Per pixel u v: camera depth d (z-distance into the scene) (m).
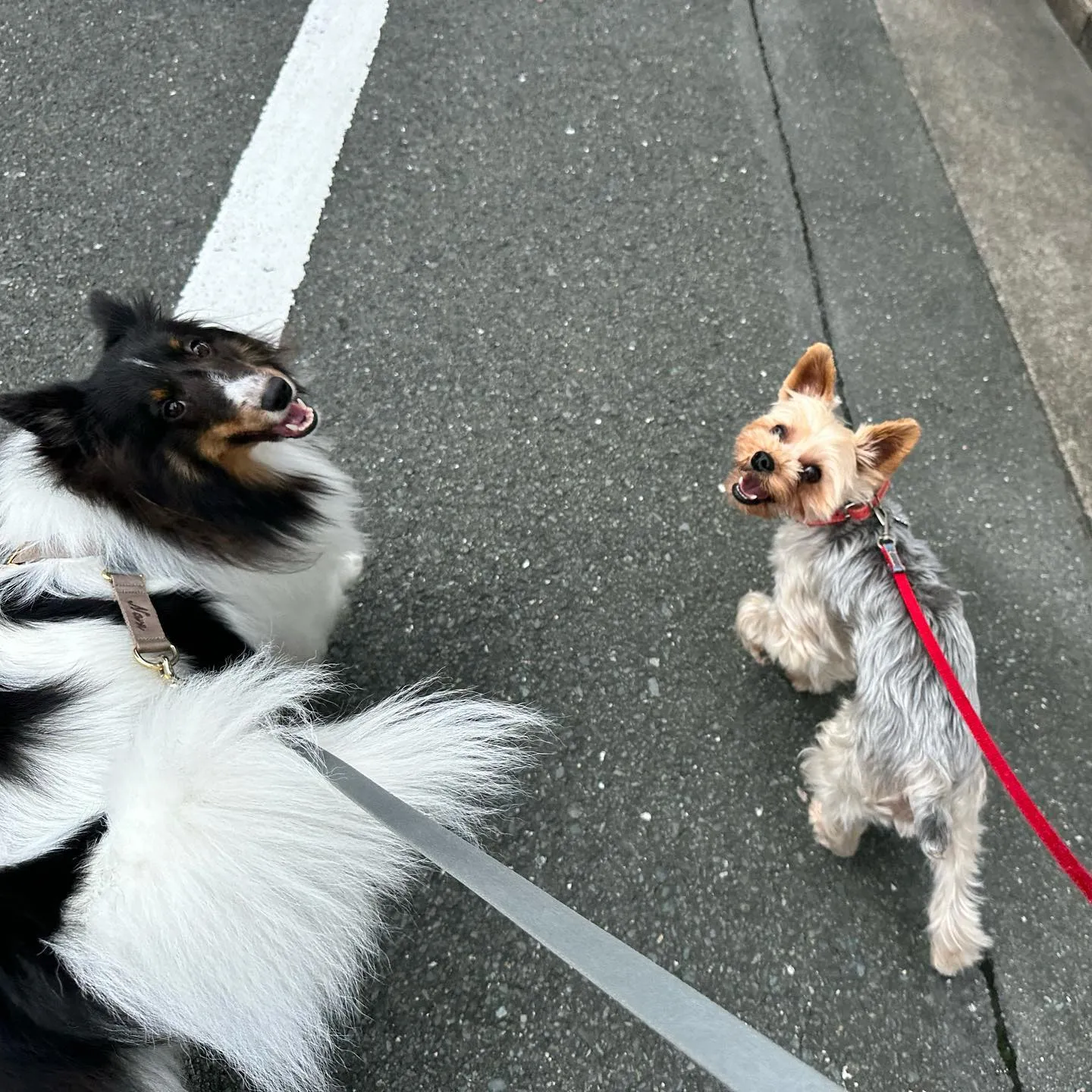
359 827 0.75
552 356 1.21
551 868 0.93
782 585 0.96
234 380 0.84
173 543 0.83
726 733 0.99
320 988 0.75
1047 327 1.18
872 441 0.87
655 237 1.28
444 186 1.34
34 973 0.67
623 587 1.07
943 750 0.80
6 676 0.74
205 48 1.49
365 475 1.15
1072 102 1.35
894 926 0.89
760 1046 0.53
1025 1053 0.83
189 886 0.68
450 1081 0.85
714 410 1.16
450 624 1.06
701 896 0.91
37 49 1.51
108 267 1.29
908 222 1.27
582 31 1.47
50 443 0.77
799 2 1.48
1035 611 1.02
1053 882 0.90
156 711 0.72
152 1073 0.73
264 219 1.32
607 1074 0.84
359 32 1.49
